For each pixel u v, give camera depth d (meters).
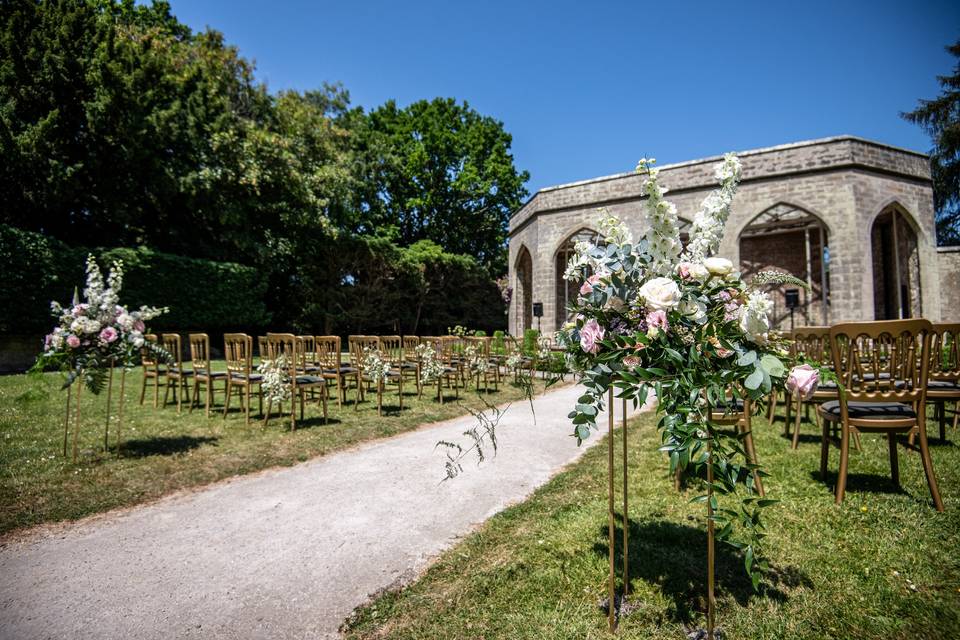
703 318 1.50
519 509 2.80
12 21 10.70
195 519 2.71
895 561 2.10
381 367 5.68
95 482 3.24
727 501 2.83
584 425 1.66
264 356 5.48
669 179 13.84
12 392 6.74
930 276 12.92
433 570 2.12
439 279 22.47
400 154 26.00
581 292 1.68
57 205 11.45
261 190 15.38
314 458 3.97
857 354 2.78
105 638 1.65
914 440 4.04
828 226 12.20
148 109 12.46
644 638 1.64
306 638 1.67
